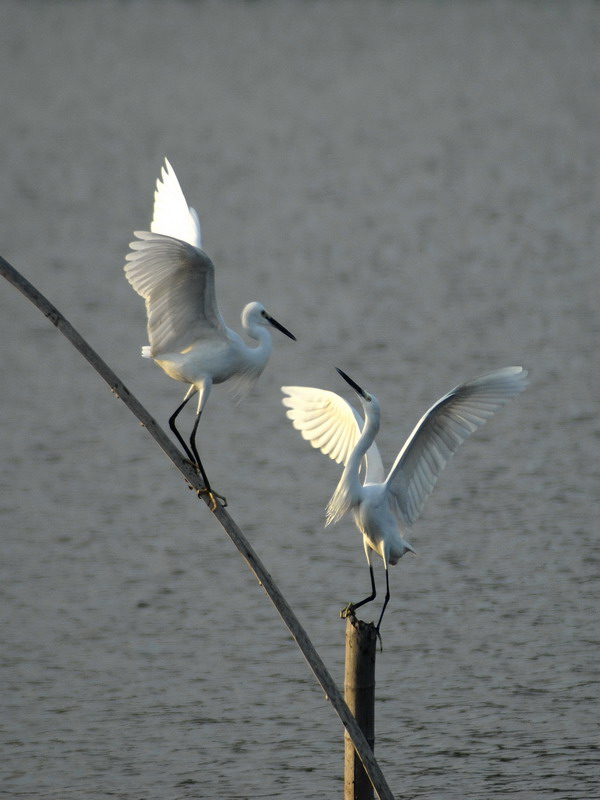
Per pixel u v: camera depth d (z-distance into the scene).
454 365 26.30
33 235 42.56
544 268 35.78
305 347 28.27
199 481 8.94
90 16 120.94
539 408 23.06
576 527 17.64
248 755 12.20
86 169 56.72
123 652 14.49
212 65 93.50
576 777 11.59
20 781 11.80
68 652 14.50
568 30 104.06
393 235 41.56
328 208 47.00
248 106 76.00
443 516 18.20
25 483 20.44
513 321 29.86
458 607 15.28
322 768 11.95
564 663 13.80
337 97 78.44
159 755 12.25
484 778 11.59
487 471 19.98
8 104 77.31
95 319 31.53
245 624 15.22
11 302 33.28
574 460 20.33
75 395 25.41
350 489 10.73
